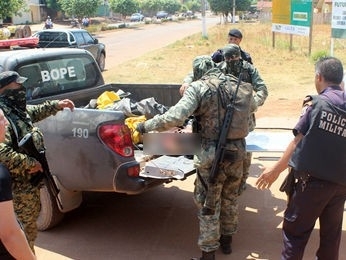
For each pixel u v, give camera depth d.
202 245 3.99
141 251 4.41
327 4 41.94
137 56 23.95
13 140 3.20
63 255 4.37
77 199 4.74
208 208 3.90
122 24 63.03
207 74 4.05
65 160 4.40
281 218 5.03
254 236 4.64
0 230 2.18
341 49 20.62
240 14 70.75
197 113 3.87
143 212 5.29
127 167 4.15
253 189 5.82
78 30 18.47
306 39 25.64
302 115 3.29
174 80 15.69
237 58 4.60
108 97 5.31
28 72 5.02
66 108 4.27
